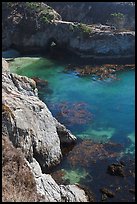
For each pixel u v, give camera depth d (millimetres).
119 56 78562
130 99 59625
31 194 30828
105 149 45281
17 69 72188
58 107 56531
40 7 86375
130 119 52906
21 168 32750
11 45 84312
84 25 81188
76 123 51781
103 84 65812
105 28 83625
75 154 44156
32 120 40500
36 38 82812
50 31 82625
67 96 60750
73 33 79875
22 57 79500
